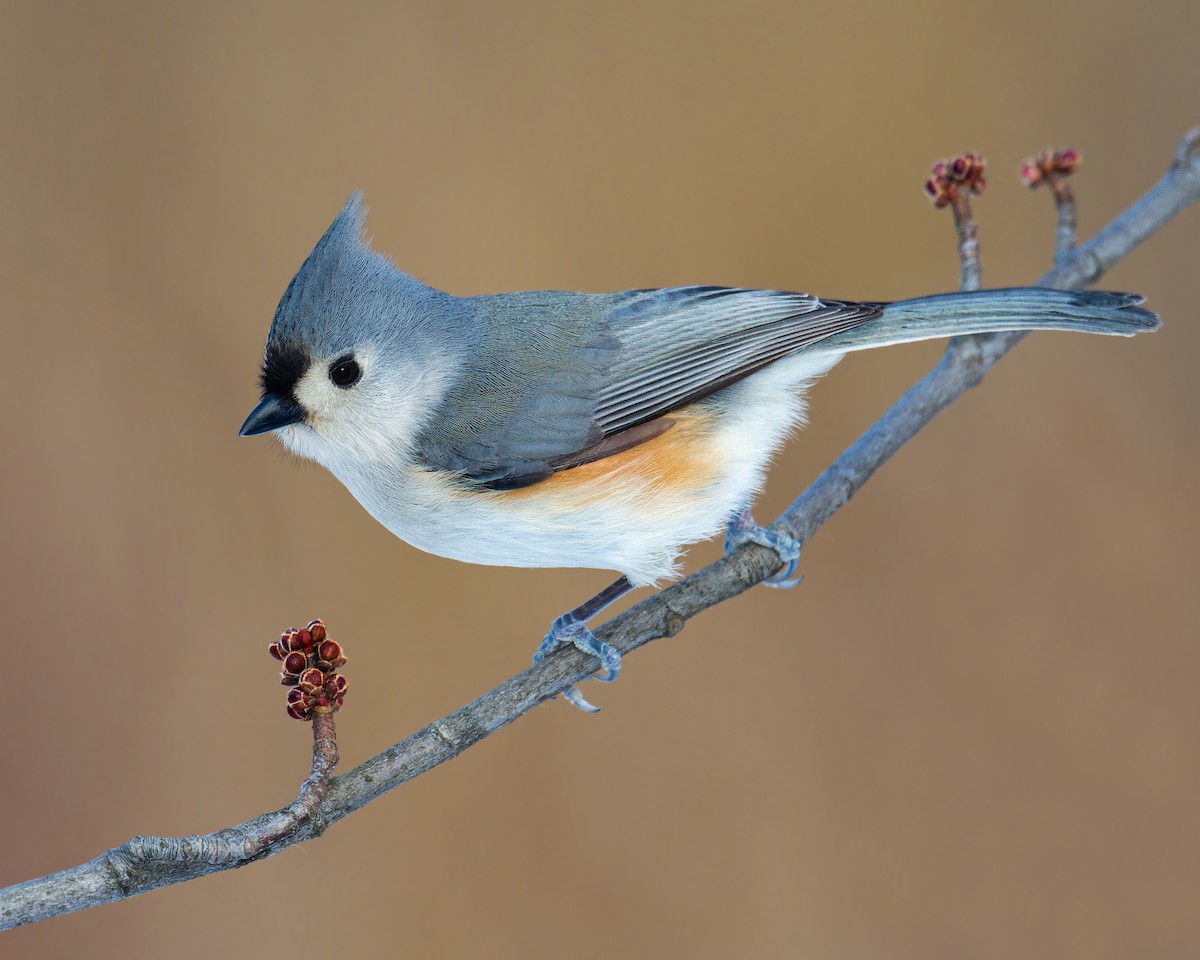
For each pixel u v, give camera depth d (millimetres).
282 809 3471
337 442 3523
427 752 3484
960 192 3549
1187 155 3557
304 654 3477
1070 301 3529
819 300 3539
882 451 3535
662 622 3510
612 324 3533
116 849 3459
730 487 3533
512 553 3527
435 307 3529
